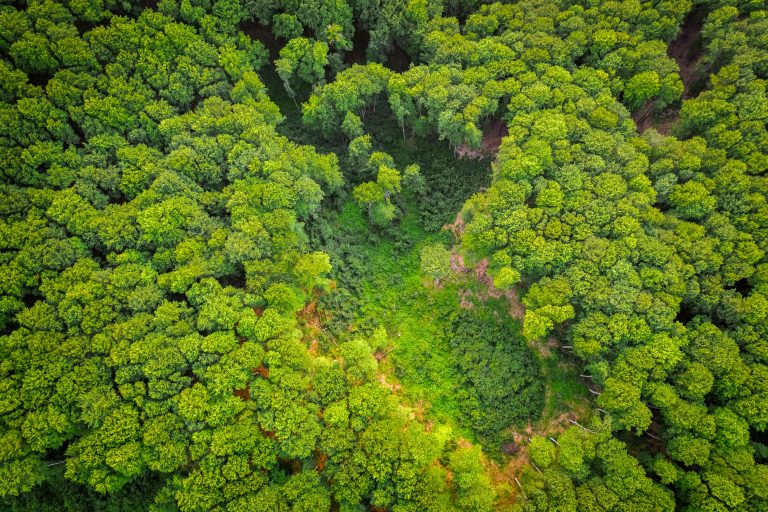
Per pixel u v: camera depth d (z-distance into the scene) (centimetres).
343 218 8175
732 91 7769
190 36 7950
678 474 5959
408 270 7844
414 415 6844
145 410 5784
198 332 6328
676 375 6366
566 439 6150
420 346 7331
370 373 6538
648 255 6788
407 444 5953
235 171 7256
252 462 5819
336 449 5900
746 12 8538
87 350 5984
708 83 8512
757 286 6694
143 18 7881
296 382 6100
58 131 7031
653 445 6500
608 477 5894
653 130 7769
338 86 7981
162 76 7694
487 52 8262
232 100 8000
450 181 8456
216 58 8050
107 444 5594
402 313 7544
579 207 7100
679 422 6016
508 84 7956
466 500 5900
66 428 5675
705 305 6662
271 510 5525
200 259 6594
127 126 7438
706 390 6078
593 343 6375
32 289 6341
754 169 7281
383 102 9056
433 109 8106
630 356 6347
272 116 8044
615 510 5703
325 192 8169
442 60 8369
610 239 7044
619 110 7800
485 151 8644
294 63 8331
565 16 8488
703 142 7569
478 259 7538
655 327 6469
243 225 6831
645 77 7825
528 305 6888
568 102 7800
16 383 5747
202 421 5825
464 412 6962
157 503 5788
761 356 6300
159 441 5647
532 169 7281
